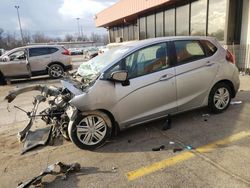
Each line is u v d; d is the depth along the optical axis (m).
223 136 4.16
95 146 4.06
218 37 11.06
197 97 4.83
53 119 4.43
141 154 3.78
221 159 3.45
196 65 4.72
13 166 3.68
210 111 5.21
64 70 12.83
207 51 4.94
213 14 11.22
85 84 4.15
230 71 5.15
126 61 4.22
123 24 23.33
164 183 3.03
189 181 3.03
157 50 4.44
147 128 4.71
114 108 4.09
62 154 3.96
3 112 6.61
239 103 5.83
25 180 3.31
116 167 3.47
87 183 3.15
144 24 17.84
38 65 12.18
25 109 6.75
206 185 2.93
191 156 3.60
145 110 4.33
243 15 10.13
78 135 3.98
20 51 11.98
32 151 4.12
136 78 4.20
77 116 3.94
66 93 4.47
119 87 4.07
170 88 4.46
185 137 4.23
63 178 3.26
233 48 10.28
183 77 4.57
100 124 4.09
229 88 5.27
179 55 4.61
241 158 3.44
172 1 13.52
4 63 11.59
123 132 4.61
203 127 4.58
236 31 10.53
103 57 4.83
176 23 14.09
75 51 49.72
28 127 4.64
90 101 3.90
